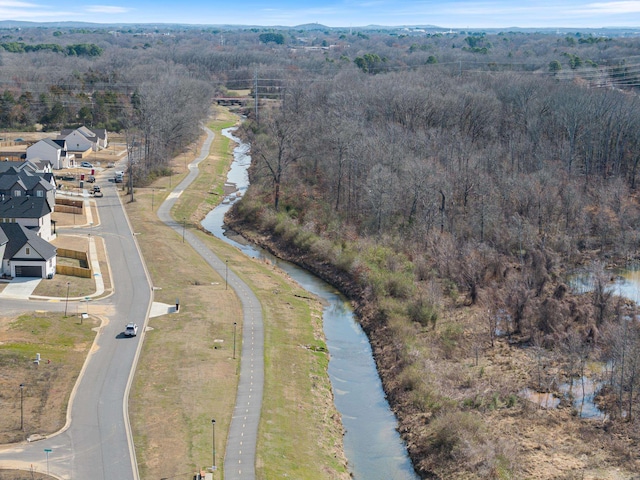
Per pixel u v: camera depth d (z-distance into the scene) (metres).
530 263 108.88
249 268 112.75
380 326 92.44
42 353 76.12
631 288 105.00
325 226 128.62
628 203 135.00
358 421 71.62
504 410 70.69
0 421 63.19
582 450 64.06
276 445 63.03
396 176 130.38
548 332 87.44
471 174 134.62
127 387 70.94
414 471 63.25
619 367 75.50
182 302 94.62
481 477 59.78
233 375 75.12
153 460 58.88
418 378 76.00
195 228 134.25
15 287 95.12
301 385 76.00
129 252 114.81
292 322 92.62
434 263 108.62
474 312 94.19
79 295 94.44
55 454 58.97
